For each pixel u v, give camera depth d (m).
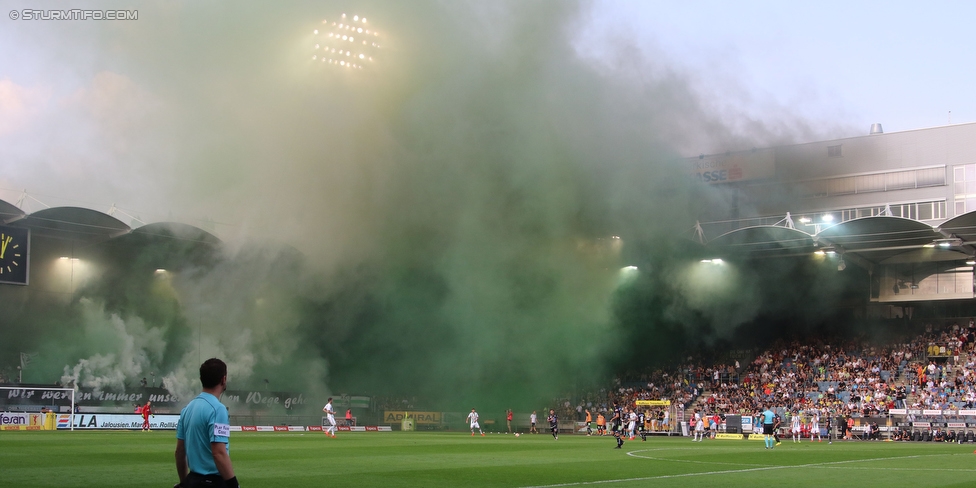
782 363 65.31
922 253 59.09
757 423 52.69
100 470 16.91
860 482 16.48
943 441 48.50
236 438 35.78
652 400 59.62
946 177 57.91
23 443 26.47
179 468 7.77
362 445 30.50
